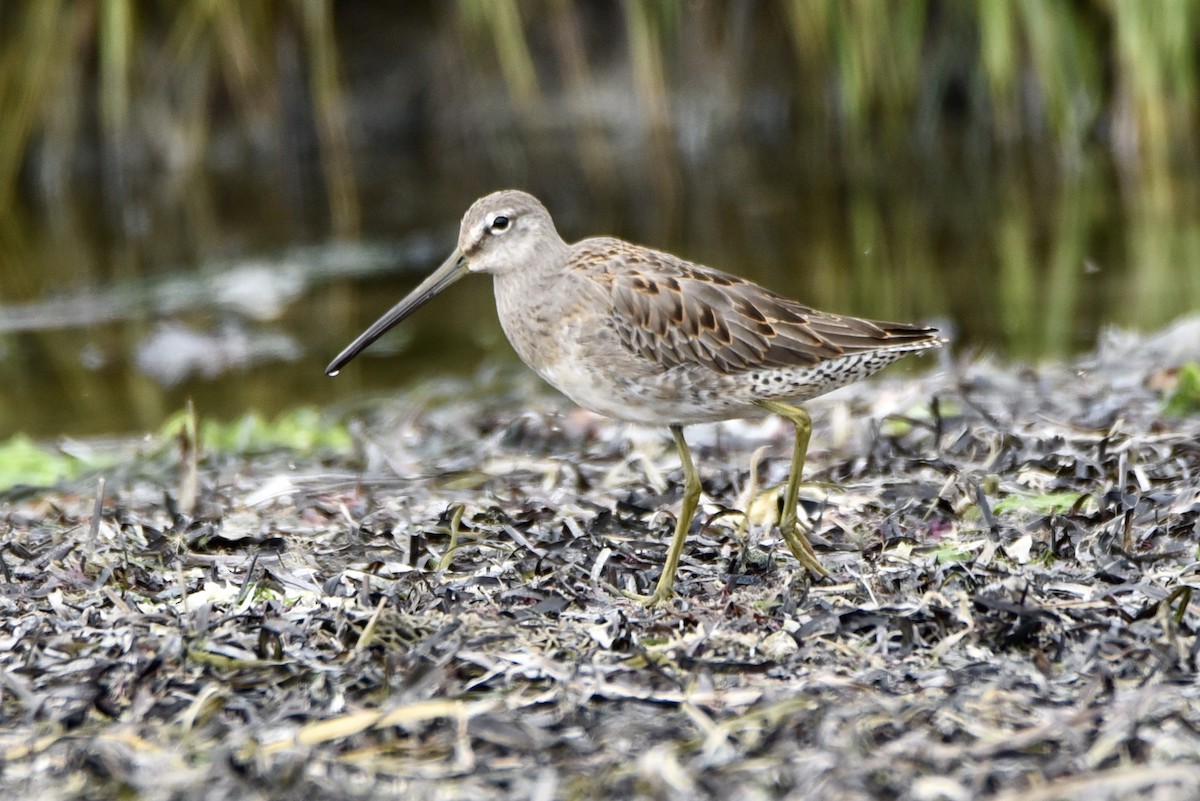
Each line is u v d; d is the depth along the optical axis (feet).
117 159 83.92
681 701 22.02
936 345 30.12
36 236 77.97
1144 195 77.05
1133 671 22.57
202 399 52.70
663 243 71.77
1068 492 31.94
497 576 28.02
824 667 23.40
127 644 24.59
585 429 42.39
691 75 85.20
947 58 84.94
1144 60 76.48
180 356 57.98
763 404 29.27
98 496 30.27
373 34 91.15
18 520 34.32
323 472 39.04
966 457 35.50
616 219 76.84
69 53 79.51
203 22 80.69
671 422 29.81
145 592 27.91
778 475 35.76
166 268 71.05
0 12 77.71
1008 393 43.34
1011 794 18.66
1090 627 23.90
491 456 39.50
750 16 85.76
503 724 20.86
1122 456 30.99
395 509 34.19
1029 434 36.35
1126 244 68.59
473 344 58.39
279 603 26.78
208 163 86.17
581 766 20.10
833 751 19.94
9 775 20.61
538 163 88.84
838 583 27.37
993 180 81.92
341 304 64.34
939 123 86.02
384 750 20.70
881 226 74.13
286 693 22.85
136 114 84.02
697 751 20.42
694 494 28.17
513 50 80.43
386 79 91.40
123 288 67.77
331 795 19.36
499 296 31.42
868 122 82.07
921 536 29.78
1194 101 80.94
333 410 49.80
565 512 32.68
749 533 30.48
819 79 83.30
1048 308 59.11
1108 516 29.37
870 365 29.84
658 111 80.02
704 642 24.34
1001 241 70.44
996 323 57.41
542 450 41.19
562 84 90.48
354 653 23.85
